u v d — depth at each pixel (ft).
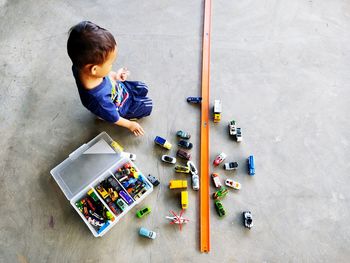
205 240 6.18
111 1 8.06
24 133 6.94
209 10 7.93
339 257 6.13
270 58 7.59
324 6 8.07
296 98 7.27
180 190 6.53
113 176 6.29
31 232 6.24
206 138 6.88
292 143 6.92
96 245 6.16
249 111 7.14
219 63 7.51
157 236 6.22
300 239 6.24
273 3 8.07
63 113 7.10
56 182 6.57
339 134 7.00
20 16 7.93
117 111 5.96
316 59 7.60
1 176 6.61
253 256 6.13
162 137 6.92
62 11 7.98
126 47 7.63
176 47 7.65
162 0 8.06
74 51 4.76
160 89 7.31
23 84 7.32
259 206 6.45
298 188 6.59
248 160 6.74
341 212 6.45
